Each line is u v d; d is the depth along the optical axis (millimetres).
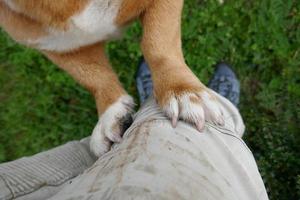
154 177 497
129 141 571
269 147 868
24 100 997
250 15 981
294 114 895
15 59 1006
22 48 1005
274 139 872
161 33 664
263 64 970
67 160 661
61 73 995
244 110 945
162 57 660
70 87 994
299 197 826
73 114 984
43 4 580
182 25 983
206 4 993
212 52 977
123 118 692
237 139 622
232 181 553
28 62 1004
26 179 613
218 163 559
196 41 982
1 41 1011
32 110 991
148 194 471
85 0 585
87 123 977
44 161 652
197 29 986
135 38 989
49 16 592
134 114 706
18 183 606
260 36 975
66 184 575
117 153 554
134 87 973
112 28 649
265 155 878
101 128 689
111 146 676
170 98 611
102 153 672
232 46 979
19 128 985
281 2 974
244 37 981
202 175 527
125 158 534
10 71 1006
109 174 513
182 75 639
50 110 990
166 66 651
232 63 977
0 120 990
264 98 933
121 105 713
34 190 604
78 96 990
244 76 972
